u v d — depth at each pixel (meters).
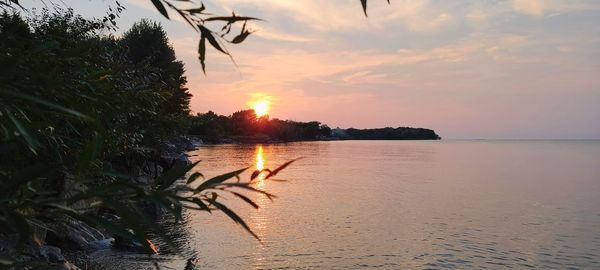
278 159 90.38
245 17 1.57
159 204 1.47
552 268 21.55
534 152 195.12
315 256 21.69
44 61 2.24
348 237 26.00
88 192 1.46
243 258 20.38
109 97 2.92
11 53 2.13
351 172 71.62
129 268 15.95
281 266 19.78
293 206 36.38
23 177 1.33
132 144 10.29
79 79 2.54
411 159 112.38
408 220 32.22
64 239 17.08
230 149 135.00
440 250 24.02
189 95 39.34
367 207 37.31
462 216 34.44
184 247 20.77
